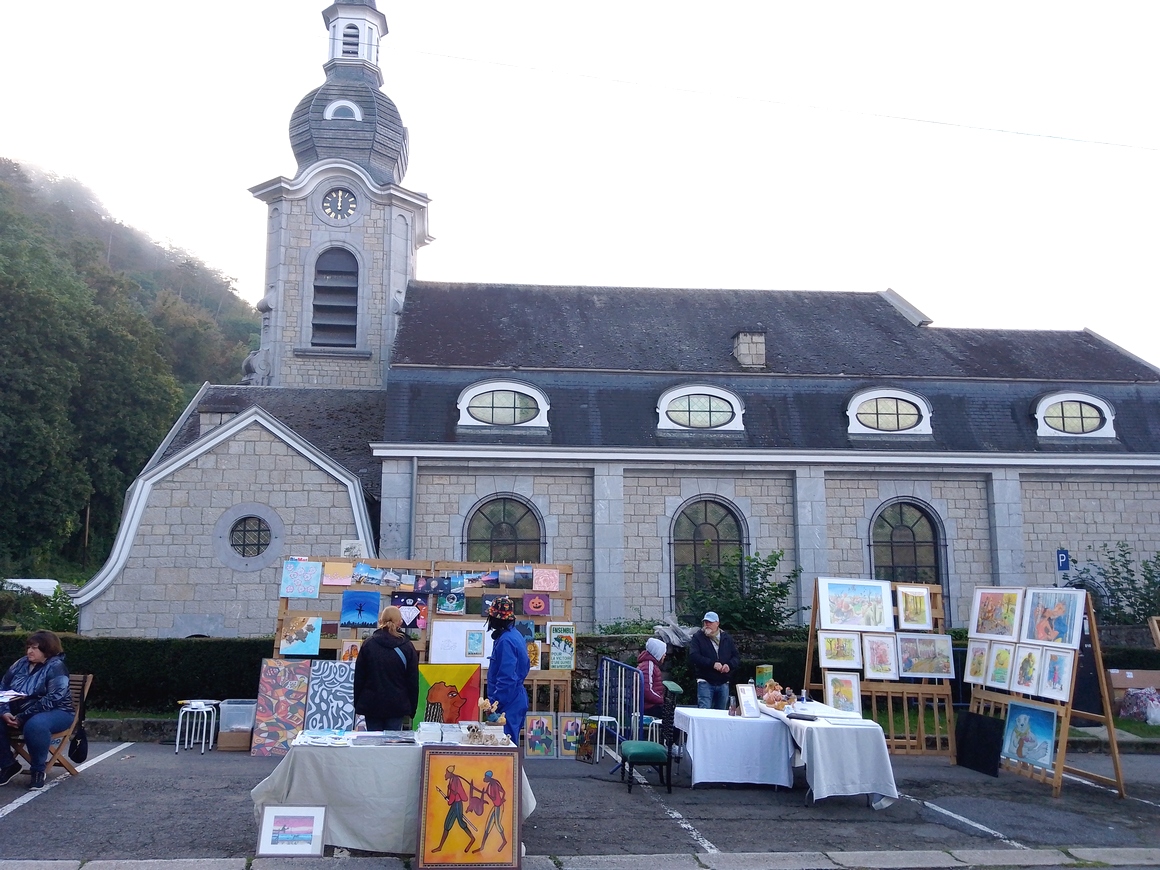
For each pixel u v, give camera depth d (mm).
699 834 8070
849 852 7562
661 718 11758
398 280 28078
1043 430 20234
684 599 17219
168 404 46469
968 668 12055
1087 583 19531
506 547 18781
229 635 16422
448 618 12617
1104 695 10250
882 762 9258
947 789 10195
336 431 21719
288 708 11414
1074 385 20953
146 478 16844
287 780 7055
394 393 19125
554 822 8352
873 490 19625
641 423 19453
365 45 30734
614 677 12461
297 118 29516
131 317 48062
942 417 20234
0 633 13758
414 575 12781
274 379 26906
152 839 7383
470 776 6906
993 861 7465
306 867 6684
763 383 20406
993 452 19484
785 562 19172
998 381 20875
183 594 16531
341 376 27125
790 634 15453
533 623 12836
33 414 36562
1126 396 20984
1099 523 19922
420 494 18656
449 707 11281
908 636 12180
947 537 19547
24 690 9258
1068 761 12055
